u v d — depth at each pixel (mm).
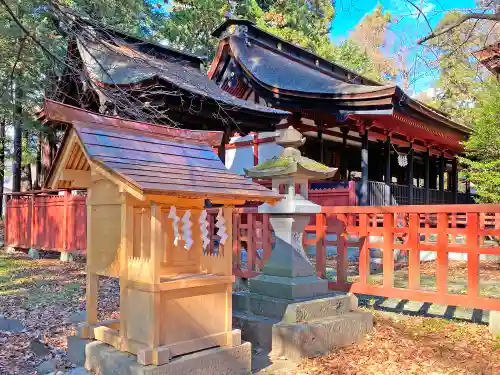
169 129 4168
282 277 4992
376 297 7098
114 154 3492
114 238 3717
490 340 4805
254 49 16406
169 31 19250
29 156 20172
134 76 9938
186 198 3596
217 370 3566
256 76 14008
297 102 13000
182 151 4059
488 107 11797
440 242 5105
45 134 14008
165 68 8250
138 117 6676
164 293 3369
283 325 4453
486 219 12734
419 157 21422
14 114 9984
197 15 20953
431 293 5125
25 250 13984
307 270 5043
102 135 3639
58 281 8828
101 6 8656
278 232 5125
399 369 4078
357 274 8898
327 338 4559
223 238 3811
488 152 11734
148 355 3225
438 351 4531
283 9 23297
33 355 4582
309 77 15000
